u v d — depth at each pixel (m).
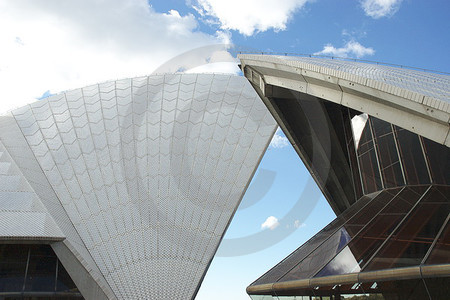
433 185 17.00
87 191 24.02
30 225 19.92
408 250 12.48
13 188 22.12
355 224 16.88
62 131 27.42
